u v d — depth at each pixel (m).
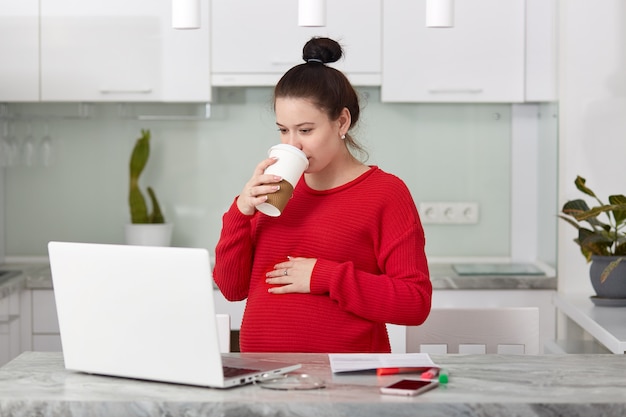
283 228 2.17
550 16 3.94
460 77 3.95
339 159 2.18
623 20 3.75
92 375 1.83
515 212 4.36
